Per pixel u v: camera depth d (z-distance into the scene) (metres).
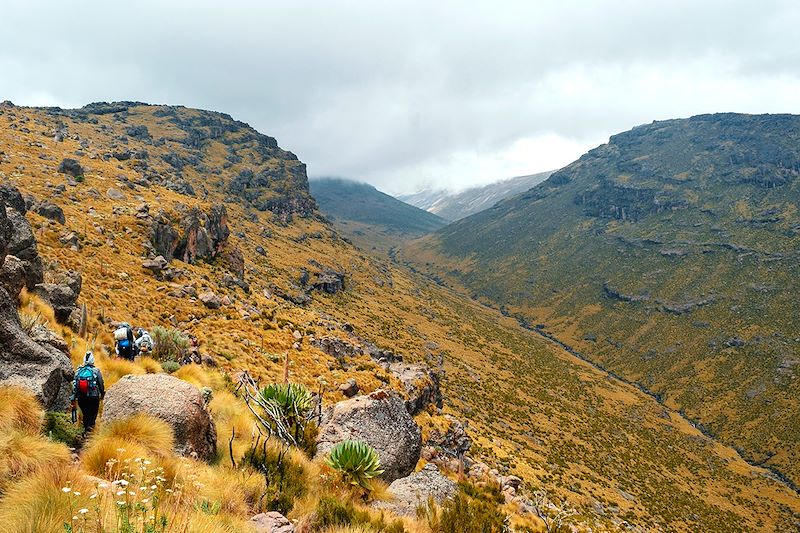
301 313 81.69
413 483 12.87
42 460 6.45
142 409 9.06
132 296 44.22
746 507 126.44
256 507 8.22
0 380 8.75
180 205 85.62
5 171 71.44
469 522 10.12
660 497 113.25
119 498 5.64
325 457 11.79
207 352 36.38
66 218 58.62
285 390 14.56
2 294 10.07
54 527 4.82
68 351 12.09
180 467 7.80
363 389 48.56
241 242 193.75
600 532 46.34
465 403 139.75
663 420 195.75
